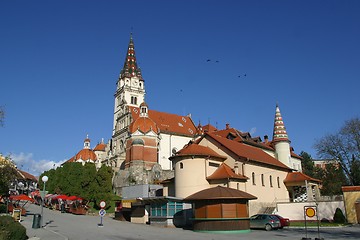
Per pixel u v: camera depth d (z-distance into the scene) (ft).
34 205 256.52
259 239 84.07
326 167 258.98
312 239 82.79
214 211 108.27
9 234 73.31
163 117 322.14
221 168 150.20
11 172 156.97
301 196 187.32
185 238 86.28
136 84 366.02
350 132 207.10
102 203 128.57
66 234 94.94
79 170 232.53
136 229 113.19
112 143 338.34
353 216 142.00
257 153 188.24
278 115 252.62
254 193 158.40
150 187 189.78
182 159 147.33
